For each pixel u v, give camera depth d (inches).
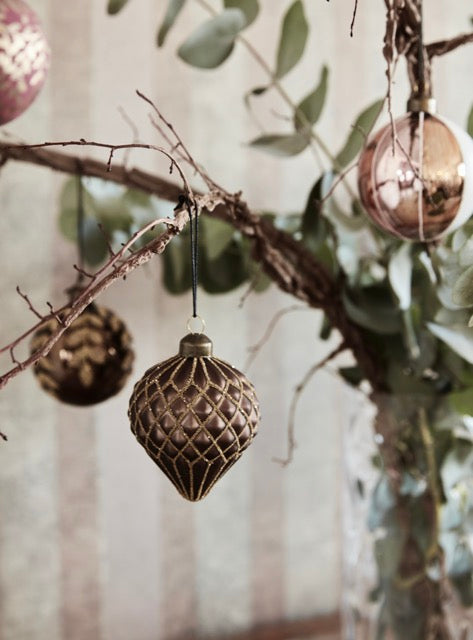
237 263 51.8
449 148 38.1
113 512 58.3
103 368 46.8
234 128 59.4
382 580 47.0
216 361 34.7
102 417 57.8
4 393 55.9
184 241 51.9
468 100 67.0
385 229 39.8
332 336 63.8
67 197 53.0
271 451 62.2
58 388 47.0
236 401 33.9
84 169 45.6
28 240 56.0
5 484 56.3
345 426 49.4
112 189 51.8
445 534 45.8
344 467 49.6
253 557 62.0
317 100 48.8
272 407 62.1
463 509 46.1
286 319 62.2
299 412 62.9
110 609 58.5
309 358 63.1
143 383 34.4
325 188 45.9
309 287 45.4
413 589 46.2
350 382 49.1
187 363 34.2
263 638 61.6
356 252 47.6
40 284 56.3
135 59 57.0
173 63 57.9
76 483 57.5
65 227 53.5
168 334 58.9
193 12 58.2
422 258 43.9
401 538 46.3
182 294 52.7
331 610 64.6
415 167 38.0
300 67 61.1
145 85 57.3
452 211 38.5
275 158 60.7
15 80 38.5
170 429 33.6
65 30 55.5
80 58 55.9
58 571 57.4
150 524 59.1
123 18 56.6
